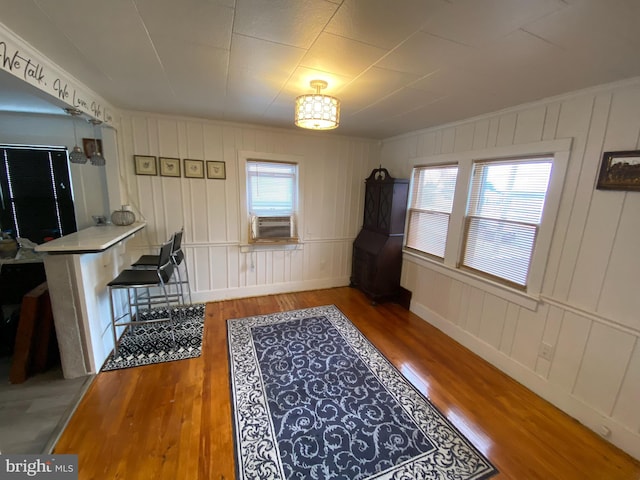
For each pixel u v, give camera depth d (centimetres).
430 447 169
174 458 156
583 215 190
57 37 144
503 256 249
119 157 300
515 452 169
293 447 165
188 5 117
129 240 317
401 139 373
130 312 296
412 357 260
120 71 188
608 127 176
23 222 308
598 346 184
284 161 368
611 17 110
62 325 207
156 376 221
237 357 249
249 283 383
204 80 203
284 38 142
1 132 286
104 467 149
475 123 267
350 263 443
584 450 173
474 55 151
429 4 111
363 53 155
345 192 414
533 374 222
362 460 159
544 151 211
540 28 122
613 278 177
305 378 225
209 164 334
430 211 332
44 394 198
